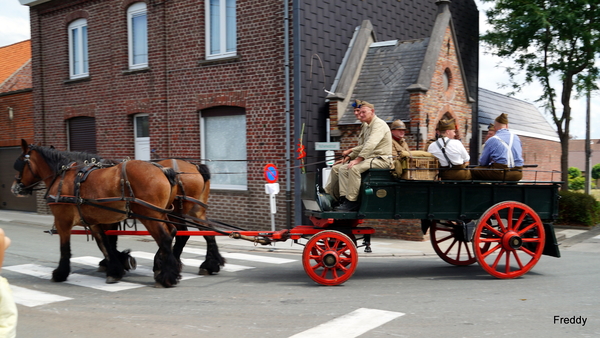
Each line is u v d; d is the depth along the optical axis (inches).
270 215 500.1
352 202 279.9
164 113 576.1
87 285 282.0
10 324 103.8
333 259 268.4
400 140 316.8
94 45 644.1
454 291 254.7
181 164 315.9
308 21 484.1
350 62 504.7
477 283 273.7
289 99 481.1
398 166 271.4
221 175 545.3
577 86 520.1
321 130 500.7
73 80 669.9
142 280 295.9
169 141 576.1
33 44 714.8
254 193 511.5
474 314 211.9
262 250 411.8
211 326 202.4
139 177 272.4
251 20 504.1
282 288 268.8
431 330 191.3
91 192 276.1
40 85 713.0
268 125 497.7
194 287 275.0
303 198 304.5
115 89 622.8
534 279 283.3
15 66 818.2
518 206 284.0
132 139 616.4
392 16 600.4
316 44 493.4
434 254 380.8
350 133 475.8
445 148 280.5
